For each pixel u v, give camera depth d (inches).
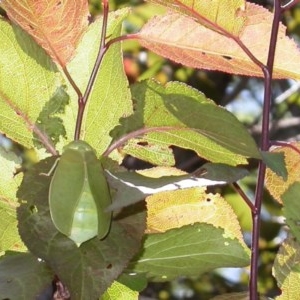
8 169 15.1
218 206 16.0
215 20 15.1
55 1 14.5
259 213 14.6
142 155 15.5
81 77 15.0
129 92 14.5
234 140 13.3
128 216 13.6
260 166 14.6
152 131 14.7
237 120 13.0
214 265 14.9
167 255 14.9
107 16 14.5
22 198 13.5
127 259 13.4
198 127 13.8
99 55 14.4
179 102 13.5
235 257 14.9
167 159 15.5
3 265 13.8
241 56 15.7
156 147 15.3
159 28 15.5
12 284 13.4
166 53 16.1
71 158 12.8
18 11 14.6
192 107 13.4
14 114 14.9
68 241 13.4
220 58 15.9
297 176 15.8
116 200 12.2
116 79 14.6
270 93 14.8
